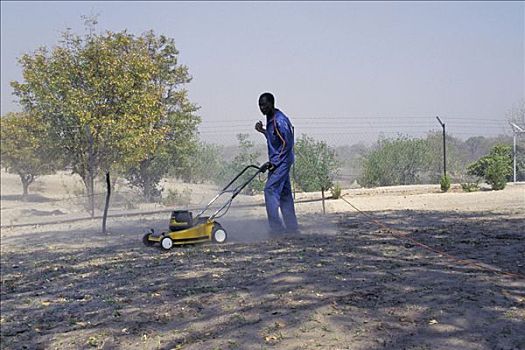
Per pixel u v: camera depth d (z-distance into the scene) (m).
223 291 6.16
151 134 18.34
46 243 11.39
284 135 9.91
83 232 12.70
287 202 10.20
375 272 6.48
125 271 7.79
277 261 7.52
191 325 5.19
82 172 17.66
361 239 9.08
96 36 18.36
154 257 8.70
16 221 15.43
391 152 21.39
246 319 5.16
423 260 7.07
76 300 6.51
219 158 21.48
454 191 17.95
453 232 9.38
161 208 16.72
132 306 6.00
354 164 21.55
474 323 4.54
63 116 17.17
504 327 4.40
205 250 8.91
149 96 18.23
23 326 5.73
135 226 13.28
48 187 23.98
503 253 7.27
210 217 9.80
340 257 7.53
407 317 4.80
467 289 5.48
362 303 5.28
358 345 4.31
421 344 4.21
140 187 20.00
